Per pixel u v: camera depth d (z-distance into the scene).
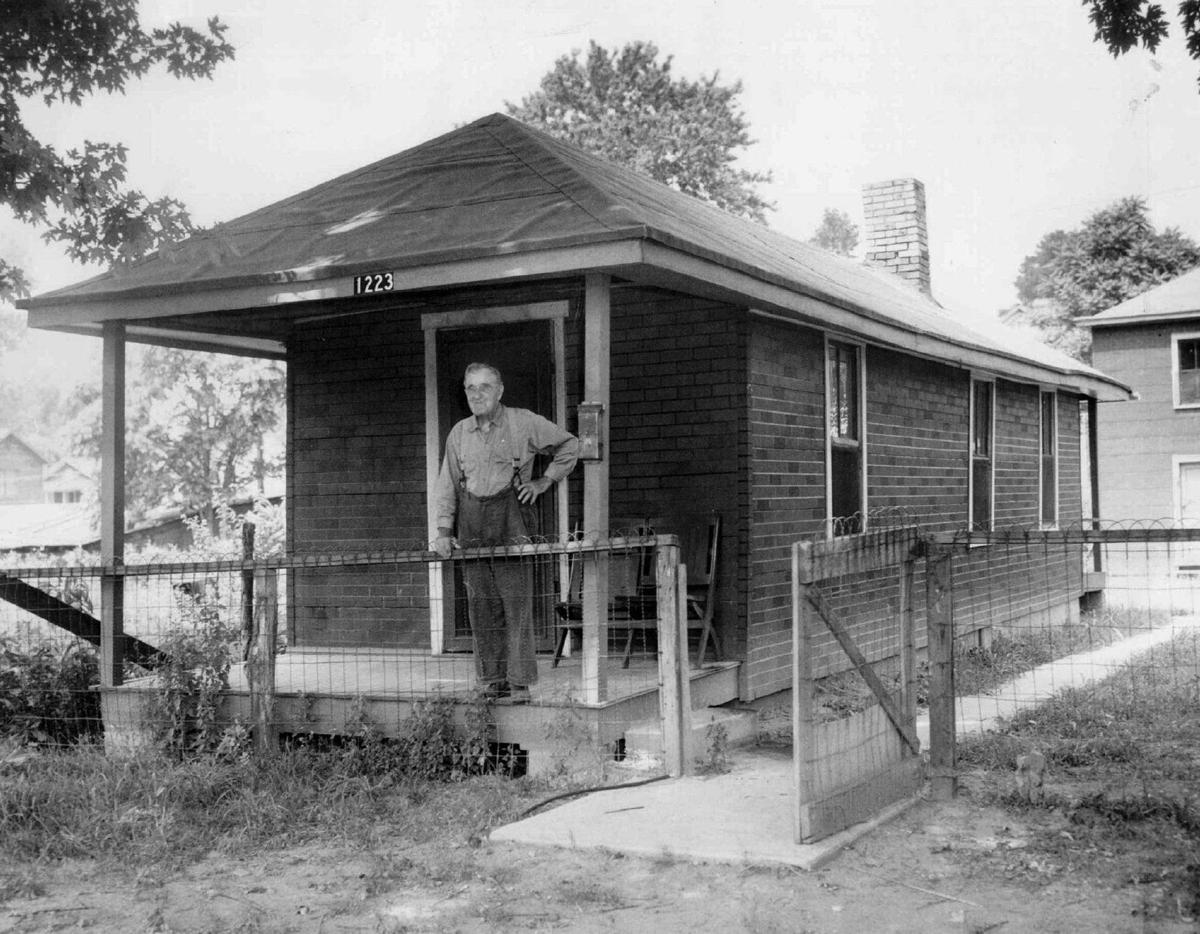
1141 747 8.26
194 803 7.13
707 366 9.48
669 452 9.58
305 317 10.34
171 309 8.39
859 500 11.50
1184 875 5.36
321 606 10.55
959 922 4.89
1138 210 53.88
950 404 13.95
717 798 6.83
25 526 35.25
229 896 5.64
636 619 9.39
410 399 10.22
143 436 25.22
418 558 7.57
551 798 6.88
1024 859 5.68
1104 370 26.67
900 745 6.83
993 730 9.02
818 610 6.08
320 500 10.57
